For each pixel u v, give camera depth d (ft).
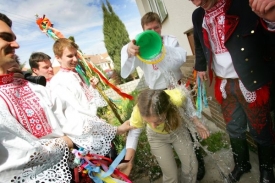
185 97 5.81
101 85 9.45
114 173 4.86
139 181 8.93
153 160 9.53
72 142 4.81
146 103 5.08
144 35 5.28
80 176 4.71
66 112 5.25
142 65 7.01
